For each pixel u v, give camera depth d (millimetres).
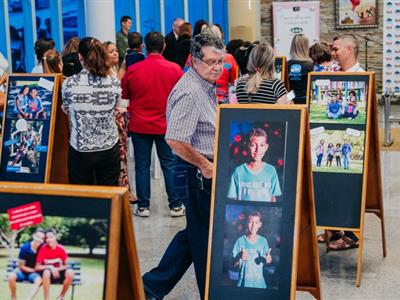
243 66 5836
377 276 4527
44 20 11055
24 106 4969
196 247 3570
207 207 3521
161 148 5973
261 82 4285
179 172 3586
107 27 10031
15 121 4973
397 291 4258
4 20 10656
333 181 4547
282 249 3162
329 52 6445
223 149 3268
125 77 5840
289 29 13281
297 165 3172
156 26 12578
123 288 2355
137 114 5875
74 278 2158
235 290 3205
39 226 2191
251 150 3232
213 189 3264
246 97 4336
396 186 7113
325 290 4281
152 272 3805
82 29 11391
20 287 2195
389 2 12828
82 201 2172
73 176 4625
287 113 3205
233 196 3238
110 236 2139
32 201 2199
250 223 3211
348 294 4215
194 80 3420
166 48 8031
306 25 13234
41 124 4934
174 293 4266
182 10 12875
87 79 4492
